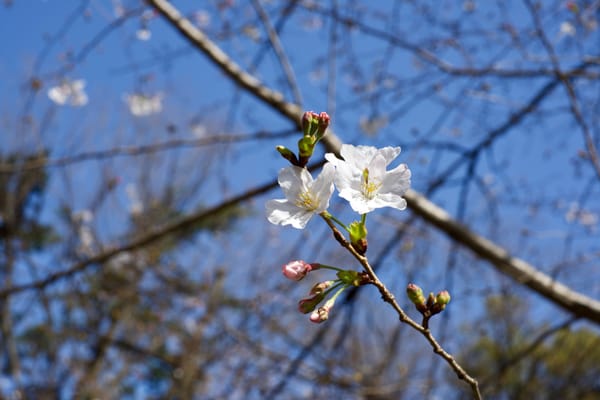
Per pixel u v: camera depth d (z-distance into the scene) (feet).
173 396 25.23
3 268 24.71
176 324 25.04
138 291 23.85
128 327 25.75
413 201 16.21
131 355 26.86
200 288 24.09
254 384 21.04
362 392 19.77
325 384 19.77
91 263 18.43
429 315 4.78
